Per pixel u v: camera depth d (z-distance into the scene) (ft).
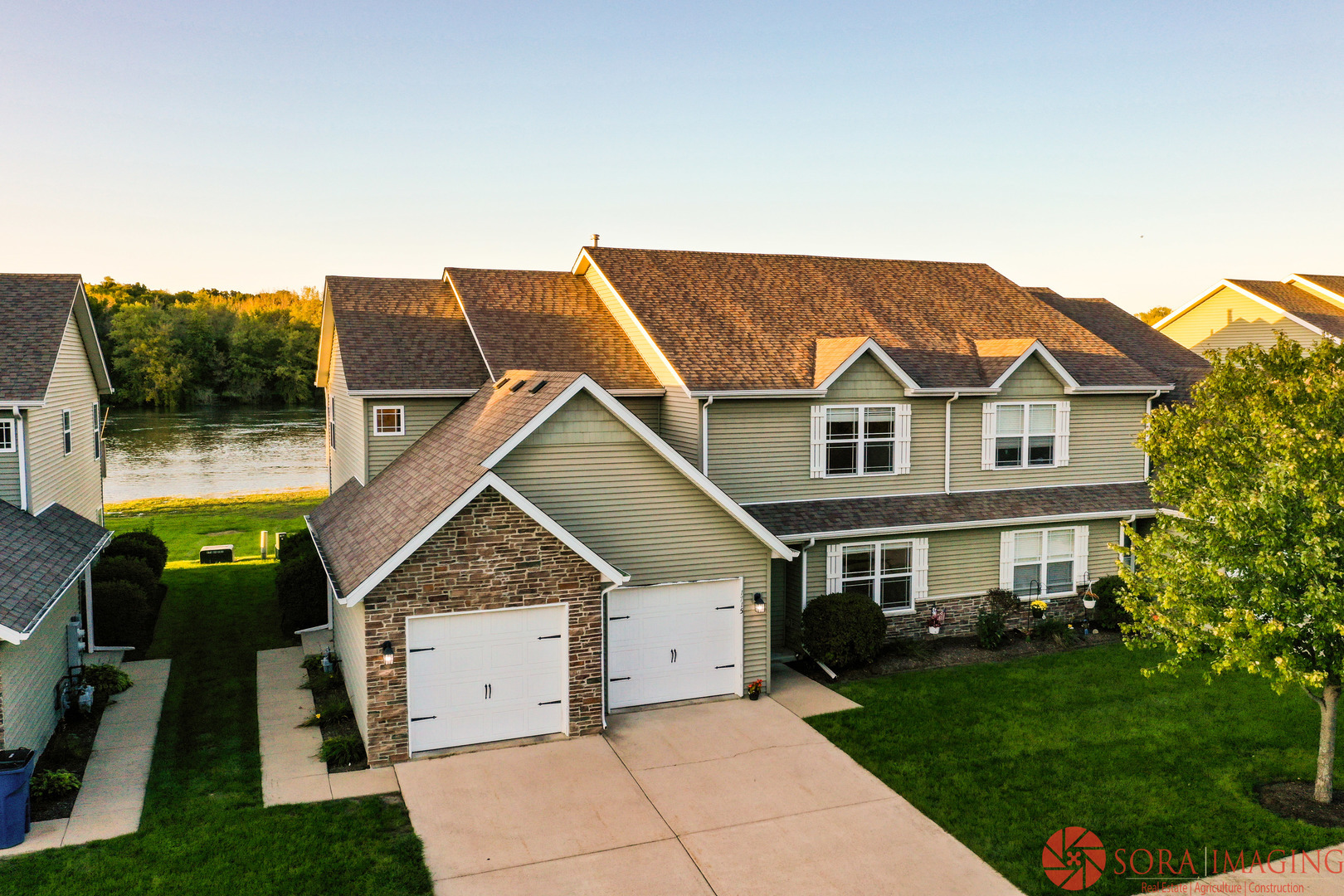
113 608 64.80
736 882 34.40
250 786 41.81
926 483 67.51
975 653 62.95
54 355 56.70
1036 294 93.50
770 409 63.00
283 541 84.64
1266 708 51.72
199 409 318.86
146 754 45.55
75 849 35.78
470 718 46.19
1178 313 114.42
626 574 50.37
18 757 36.52
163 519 130.82
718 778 43.11
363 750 45.68
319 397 344.28
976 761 44.98
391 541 45.47
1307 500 37.99
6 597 40.45
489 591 45.47
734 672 54.29
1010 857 36.06
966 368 69.56
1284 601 37.86
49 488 59.52
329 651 60.34
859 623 57.98
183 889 33.04
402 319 72.54
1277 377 53.88
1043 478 71.10
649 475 51.42
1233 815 39.29
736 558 53.67
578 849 36.63
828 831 38.17
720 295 73.67
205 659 62.13
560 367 65.87
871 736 48.19
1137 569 71.41
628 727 49.37
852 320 73.56
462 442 53.93
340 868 34.63
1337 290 106.11
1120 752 45.80
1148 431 52.06
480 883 34.19
